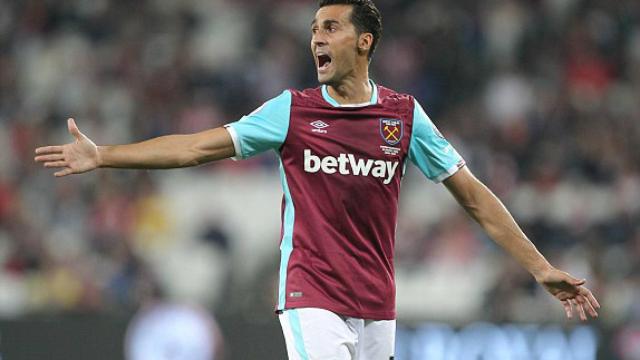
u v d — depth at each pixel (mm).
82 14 59000
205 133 16984
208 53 57844
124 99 54844
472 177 18438
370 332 17641
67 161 16219
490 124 53844
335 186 17312
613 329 35000
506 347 34500
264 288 44938
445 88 57281
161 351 33594
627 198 48812
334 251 17250
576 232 46438
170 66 56406
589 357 34844
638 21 61000
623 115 55625
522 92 55969
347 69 17594
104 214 46250
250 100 55344
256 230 48000
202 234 46688
